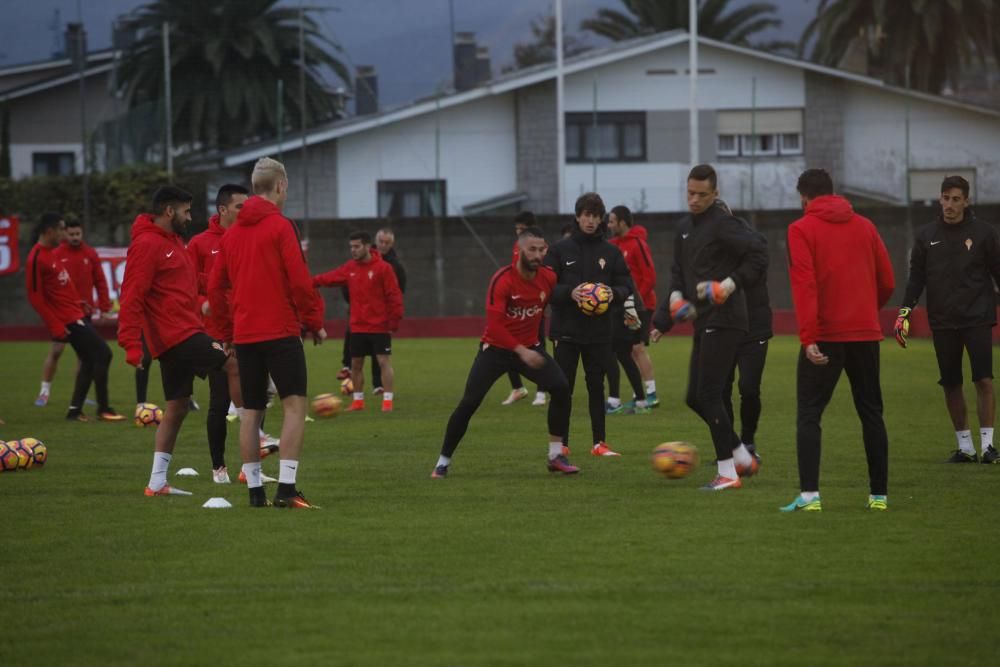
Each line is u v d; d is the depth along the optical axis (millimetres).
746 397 36250
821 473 34281
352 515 28469
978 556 23750
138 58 141500
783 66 124688
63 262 49156
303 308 29125
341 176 120375
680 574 22484
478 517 28094
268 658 17906
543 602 20703
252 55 142375
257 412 29719
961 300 36469
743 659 17703
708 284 30062
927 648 18188
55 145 146500
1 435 44719
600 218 37812
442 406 54094
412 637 18844
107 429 46656
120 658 18016
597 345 37969
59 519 28188
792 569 22781
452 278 105500
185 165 118688
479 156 123062
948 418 47500
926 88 143625
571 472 34531
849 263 27891
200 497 31250
